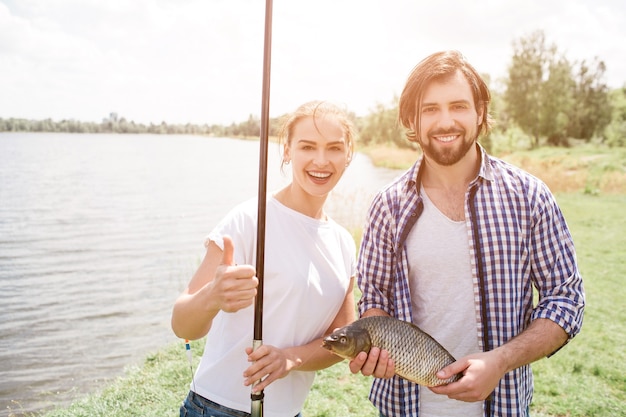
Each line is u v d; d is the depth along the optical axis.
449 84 2.07
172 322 2.09
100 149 67.19
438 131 2.07
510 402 2.08
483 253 2.07
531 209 2.08
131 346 6.96
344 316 2.44
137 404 4.57
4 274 11.29
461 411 2.16
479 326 2.07
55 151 61.62
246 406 2.16
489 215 2.08
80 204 21.92
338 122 2.26
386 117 49.28
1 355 6.64
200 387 2.22
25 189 26.94
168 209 20.34
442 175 2.17
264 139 2.04
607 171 25.78
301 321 2.22
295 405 2.28
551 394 4.86
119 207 20.95
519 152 42.16
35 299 9.42
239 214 2.24
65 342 7.16
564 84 44.44
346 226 11.67
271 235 2.22
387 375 1.98
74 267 11.89
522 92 45.06
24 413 5.11
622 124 43.75
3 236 15.61
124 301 9.20
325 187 2.28
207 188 27.03
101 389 5.47
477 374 1.84
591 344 6.06
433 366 1.99
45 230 16.55
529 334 1.99
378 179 25.62
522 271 2.10
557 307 2.02
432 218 2.16
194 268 11.56
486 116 2.22
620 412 4.52
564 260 2.08
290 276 2.19
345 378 5.10
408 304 2.17
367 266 2.30
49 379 5.91
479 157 2.19
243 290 1.85
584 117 45.22
